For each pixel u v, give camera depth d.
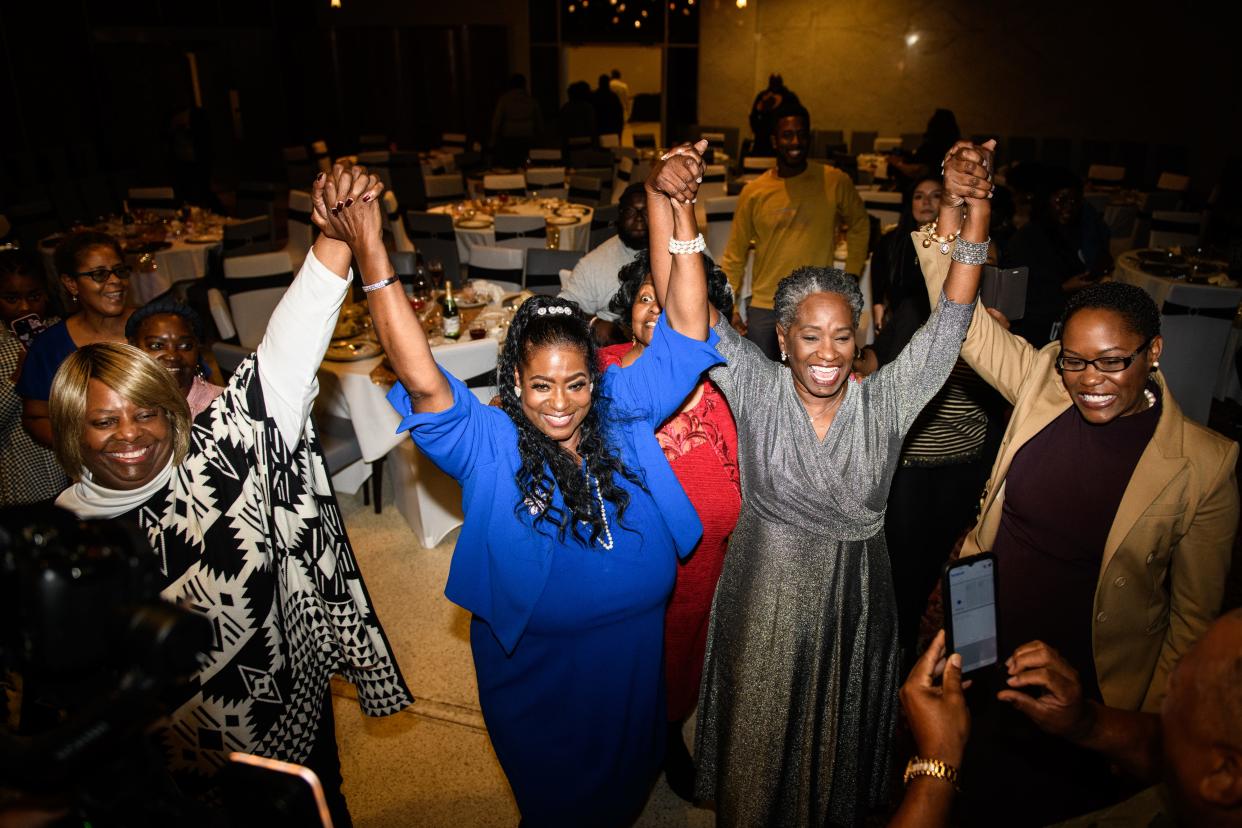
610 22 14.03
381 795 2.45
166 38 12.99
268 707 1.59
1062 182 4.51
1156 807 0.99
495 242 6.98
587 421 1.66
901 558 2.54
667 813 2.39
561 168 9.98
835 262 5.59
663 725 1.98
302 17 14.81
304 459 1.65
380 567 3.65
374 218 1.40
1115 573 1.72
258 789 0.82
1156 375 1.70
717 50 13.83
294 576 1.66
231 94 14.45
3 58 10.98
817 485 1.71
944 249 1.69
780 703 1.78
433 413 1.50
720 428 2.08
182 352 2.20
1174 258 5.53
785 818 1.88
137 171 9.17
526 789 1.84
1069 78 11.68
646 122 19.27
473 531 1.63
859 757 1.85
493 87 14.54
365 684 1.86
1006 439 1.84
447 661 3.03
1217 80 10.62
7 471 2.64
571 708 1.77
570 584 1.65
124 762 0.64
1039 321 3.70
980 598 1.32
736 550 1.82
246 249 6.71
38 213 7.20
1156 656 1.81
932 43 12.44
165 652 0.61
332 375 3.82
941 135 7.41
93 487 1.46
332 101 14.91
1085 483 1.73
